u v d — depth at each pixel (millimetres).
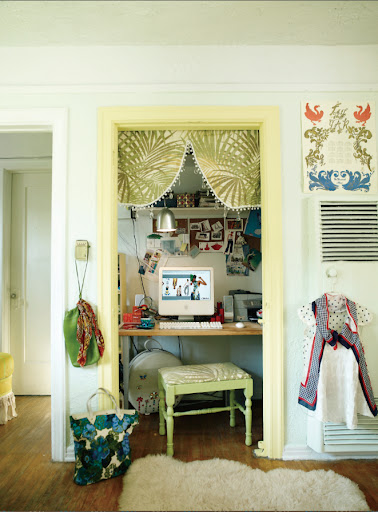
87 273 2215
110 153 2230
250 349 3375
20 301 3393
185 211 3359
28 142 3311
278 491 1863
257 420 2846
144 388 2953
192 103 2268
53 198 2234
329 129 2283
